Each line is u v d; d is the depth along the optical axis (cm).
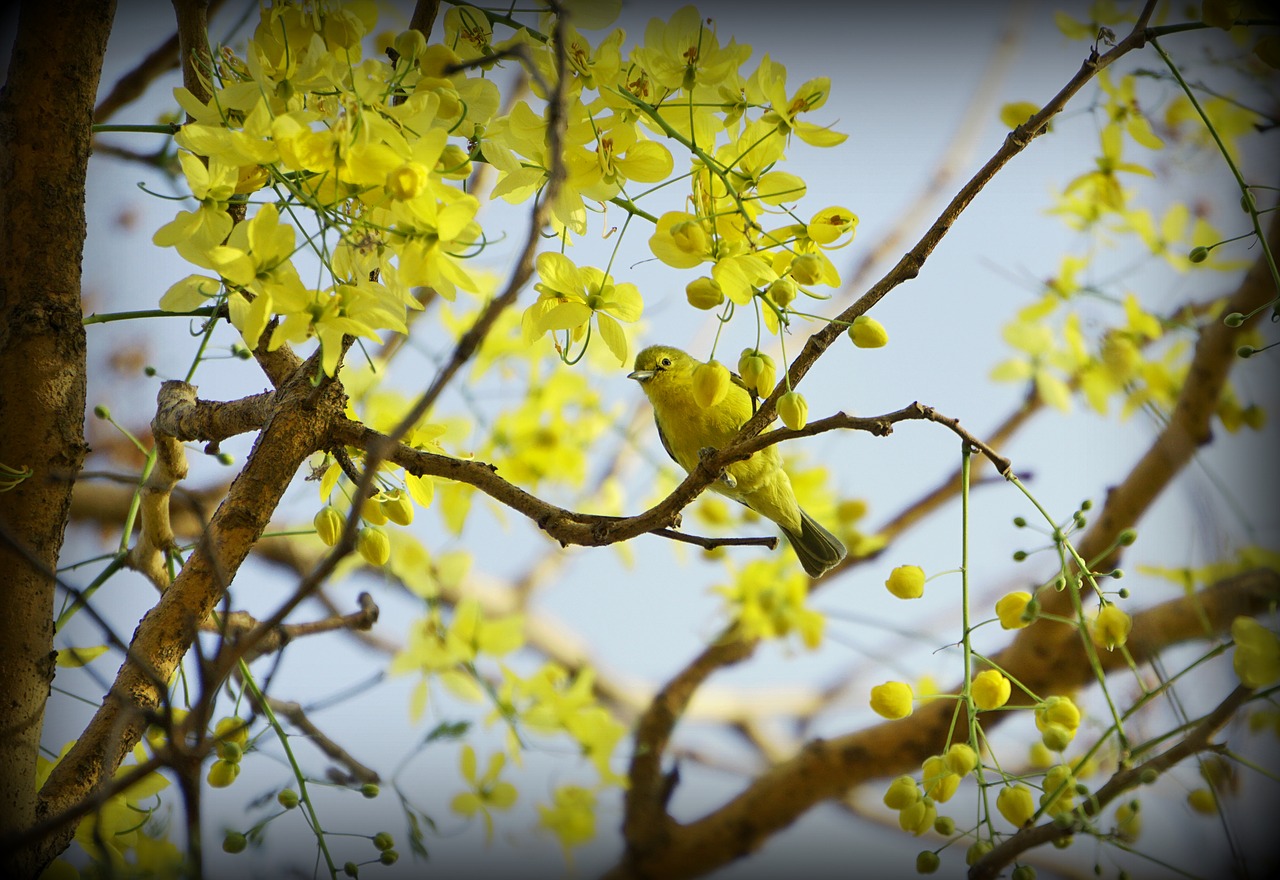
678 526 598
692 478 573
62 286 608
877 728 1034
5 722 552
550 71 579
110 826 586
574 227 593
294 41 567
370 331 519
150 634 580
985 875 513
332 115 540
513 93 826
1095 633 562
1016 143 564
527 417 981
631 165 587
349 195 523
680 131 598
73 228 613
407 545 872
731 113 601
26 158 602
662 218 589
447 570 880
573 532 598
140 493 666
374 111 525
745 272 570
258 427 638
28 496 583
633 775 1058
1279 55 661
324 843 595
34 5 606
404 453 616
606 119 590
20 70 604
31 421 589
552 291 591
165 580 688
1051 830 509
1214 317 995
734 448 561
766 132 591
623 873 1033
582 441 998
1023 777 550
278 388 629
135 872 591
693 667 1086
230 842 600
